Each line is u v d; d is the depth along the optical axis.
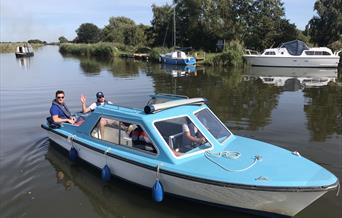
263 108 15.88
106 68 40.06
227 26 56.44
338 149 9.93
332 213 6.76
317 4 53.62
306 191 5.94
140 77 30.05
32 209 7.18
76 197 7.66
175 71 36.06
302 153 9.64
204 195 6.72
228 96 19.73
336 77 29.80
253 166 6.68
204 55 47.12
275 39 54.94
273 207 6.36
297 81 27.00
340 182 7.86
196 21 60.00
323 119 13.54
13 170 8.98
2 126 13.01
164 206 7.19
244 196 6.31
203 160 6.97
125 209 7.15
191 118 7.59
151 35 70.44
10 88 23.03
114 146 8.06
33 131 12.27
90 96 19.70
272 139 10.85
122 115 7.90
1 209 7.16
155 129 7.26
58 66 43.25
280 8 55.38
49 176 8.65
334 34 52.12
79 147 9.04
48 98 18.92
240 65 42.31
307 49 39.06
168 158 7.00
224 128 8.23
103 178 8.13
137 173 7.48
